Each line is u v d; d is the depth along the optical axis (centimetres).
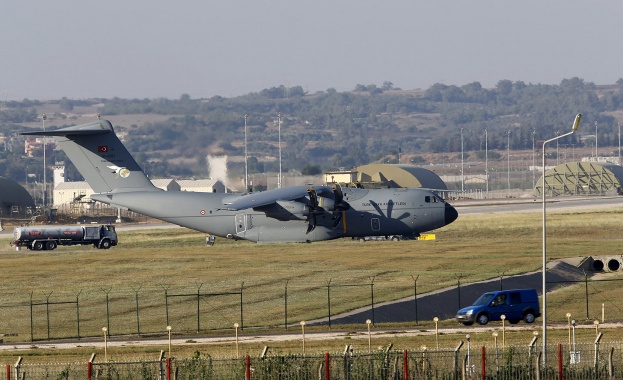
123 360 15912
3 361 16162
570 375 13762
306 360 13775
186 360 13850
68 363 15275
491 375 13675
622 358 14600
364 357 13812
